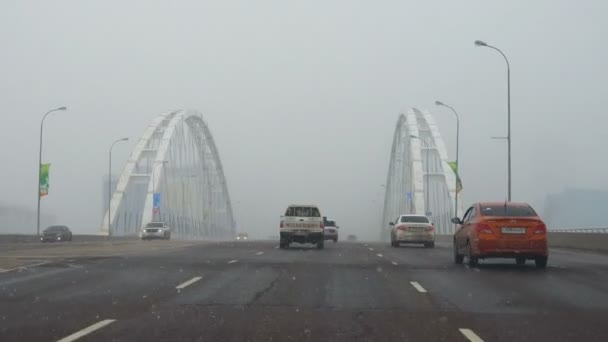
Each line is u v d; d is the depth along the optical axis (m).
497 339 9.62
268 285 16.03
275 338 9.63
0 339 9.42
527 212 21.16
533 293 14.77
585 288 15.70
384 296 14.18
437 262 24.17
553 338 9.70
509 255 20.30
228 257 26.55
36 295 14.06
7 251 32.91
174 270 19.86
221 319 11.16
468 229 21.58
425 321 11.10
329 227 55.84
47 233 59.78
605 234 31.89
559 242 38.38
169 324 10.66
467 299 13.77
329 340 9.52
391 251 33.78
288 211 38.81
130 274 18.53
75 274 18.50
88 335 9.73
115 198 82.56
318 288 15.50
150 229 65.38
